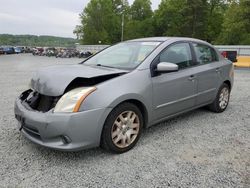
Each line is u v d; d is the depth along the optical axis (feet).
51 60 106.52
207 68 16.83
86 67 13.57
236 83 34.01
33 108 11.59
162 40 15.08
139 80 12.53
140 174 10.36
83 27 247.91
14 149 12.35
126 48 15.48
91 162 11.29
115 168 10.81
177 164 11.16
